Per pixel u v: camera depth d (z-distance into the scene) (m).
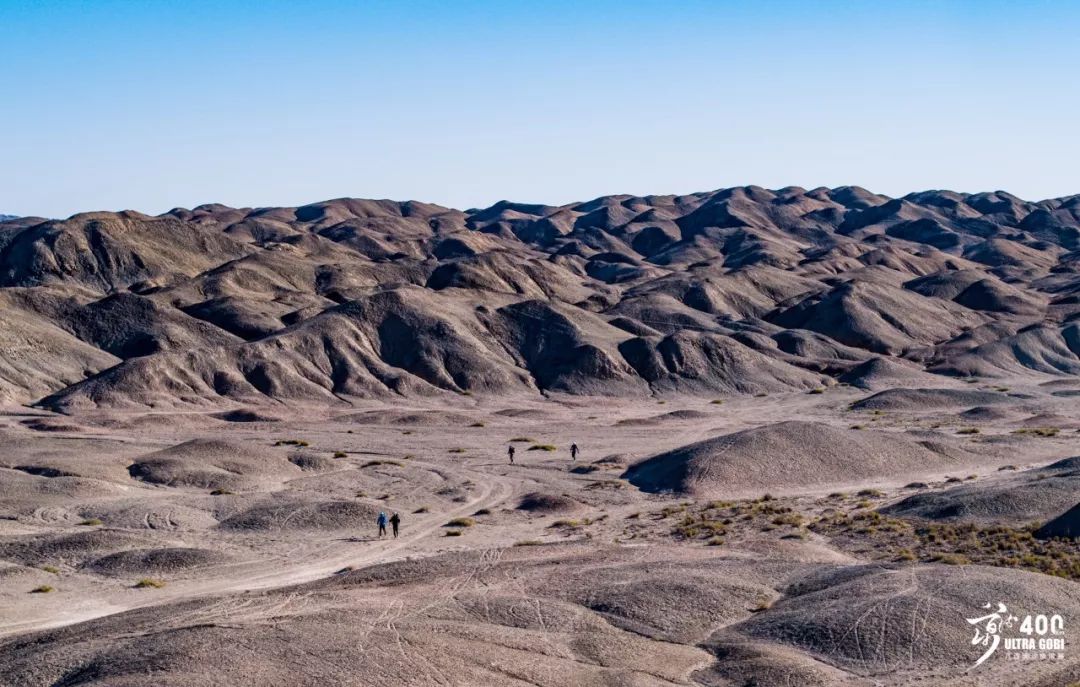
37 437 83.19
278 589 38.81
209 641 26.78
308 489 66.56
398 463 77.62
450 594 35.47
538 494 61.50
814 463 66.94
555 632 30.91
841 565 38.75
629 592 34.75
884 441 71.50
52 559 45.94
